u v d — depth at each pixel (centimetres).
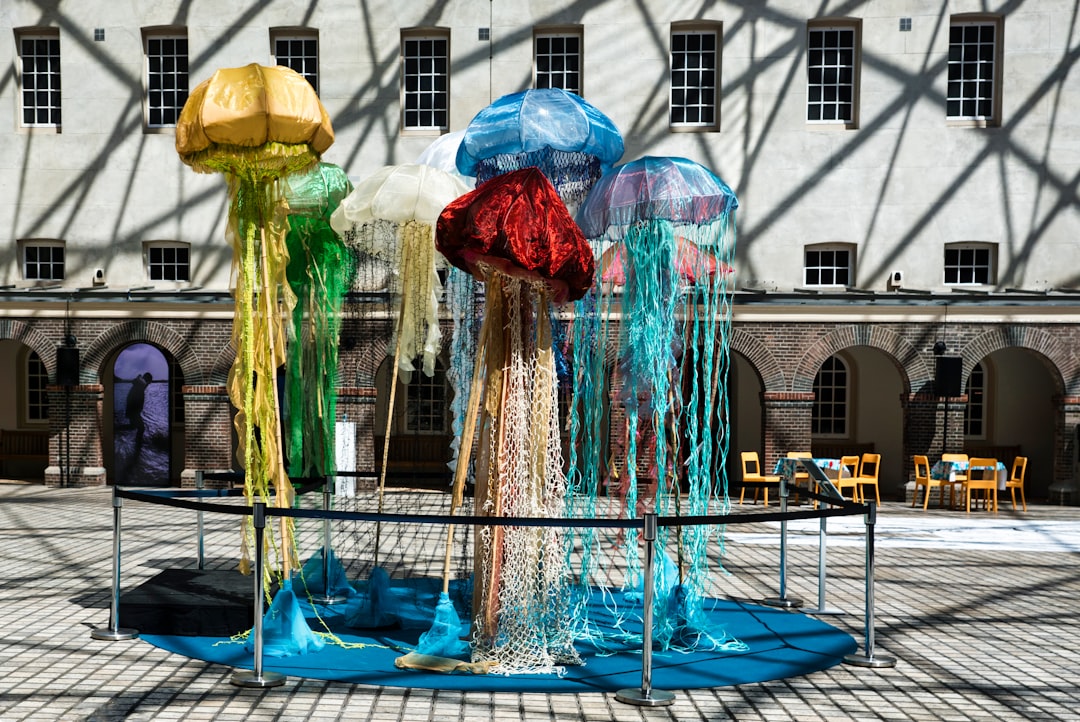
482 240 691
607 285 845
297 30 1998
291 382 941
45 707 602
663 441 780
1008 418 2192
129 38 2006
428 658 700
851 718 605
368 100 1981
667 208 756
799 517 676
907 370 1922
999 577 1121
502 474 714
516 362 721
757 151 1958
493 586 712
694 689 662
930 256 1944
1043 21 1927
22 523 1470
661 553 782
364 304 1018
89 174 2020
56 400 1997
